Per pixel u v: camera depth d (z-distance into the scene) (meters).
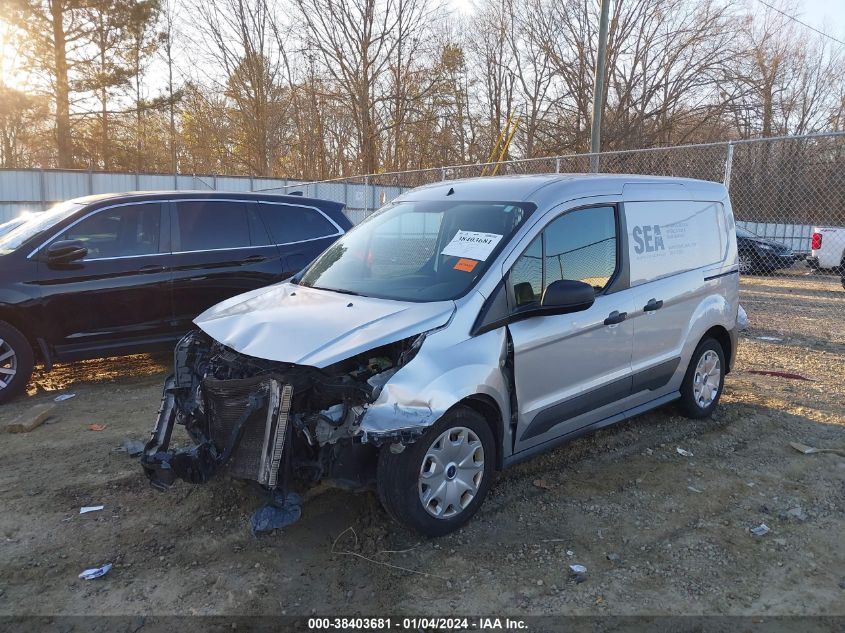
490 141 39.22
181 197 6.86
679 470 4.61
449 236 4.26
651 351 4.88
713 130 31.31
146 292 6.50
